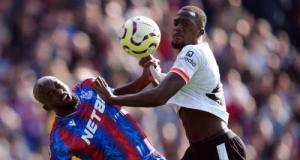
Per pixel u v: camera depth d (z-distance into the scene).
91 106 19.52
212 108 19.27
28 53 38.06
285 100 39.97
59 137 19.44
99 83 18.89
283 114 39.12
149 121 33.31
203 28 19.45
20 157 32.97
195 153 19.45
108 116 19.56
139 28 19.48
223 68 38.28
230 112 36.50
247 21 41.91
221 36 39.50
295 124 39.59
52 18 38.91
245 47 40.81
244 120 37.03
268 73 40.66
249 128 37.16
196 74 19.09
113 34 38.25
